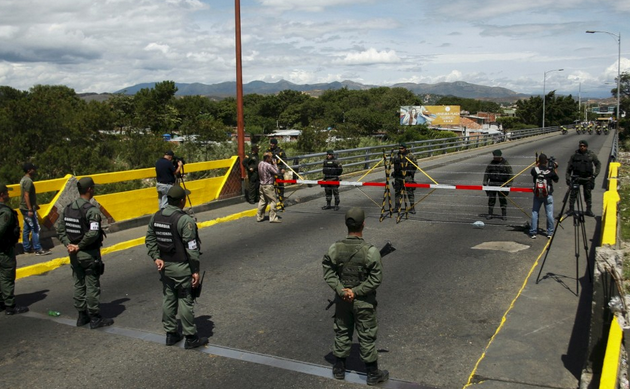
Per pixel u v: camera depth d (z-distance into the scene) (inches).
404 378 201.3
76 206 251.1
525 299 278.8
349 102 4982.8
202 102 4507.9
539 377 197.2
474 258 368.5
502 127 4318.4
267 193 512.1
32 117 892.0
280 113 5251.0
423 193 706.2
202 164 578.9
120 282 331.0
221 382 201.3
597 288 184.7
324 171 589.9
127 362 219.3
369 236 445.1
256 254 391.5
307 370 209.9
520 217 522.9
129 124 1065.5
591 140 1966.0
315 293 302.0
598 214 508.1
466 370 206.5
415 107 3818.9
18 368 215.0
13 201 541.6
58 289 323.6
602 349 183.0
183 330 229.3
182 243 225.6
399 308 274.8
